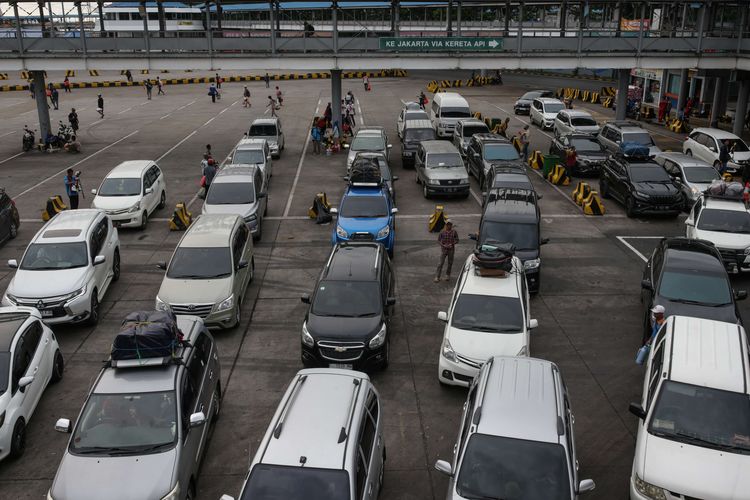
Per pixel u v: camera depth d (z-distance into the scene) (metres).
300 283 17.06
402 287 16.75
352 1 32.22
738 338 10.34
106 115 45.94
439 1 31.58
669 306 13.10
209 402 10.65
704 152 27.91
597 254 18.95
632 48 30.62
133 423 9.11
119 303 15.98
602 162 26.06
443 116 35.91
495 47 30.77
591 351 13.46
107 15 79.56
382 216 18.67
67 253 15.12
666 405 9.39
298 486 7.72
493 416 8.73
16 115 45.91
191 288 14.28
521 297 12.75
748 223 17.33
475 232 20.83
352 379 9.48
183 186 26.81
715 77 39.06
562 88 58.22
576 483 8.18
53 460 10.27
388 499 9.34
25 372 10.98
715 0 29.72
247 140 28.61
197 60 31.28
